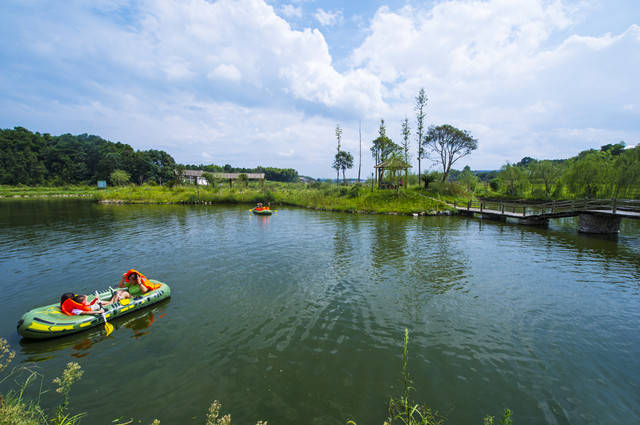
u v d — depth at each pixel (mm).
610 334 7758
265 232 22125
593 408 5195
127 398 5355
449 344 7250
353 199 42312
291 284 11234
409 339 7461
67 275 11992
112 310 8227
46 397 5336
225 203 49125
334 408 5141
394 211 35688
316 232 22281
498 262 14297
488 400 5375
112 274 12141
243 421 4824
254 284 11203
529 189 50062
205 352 6848
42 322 7113
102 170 98750
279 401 5309
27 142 106125
